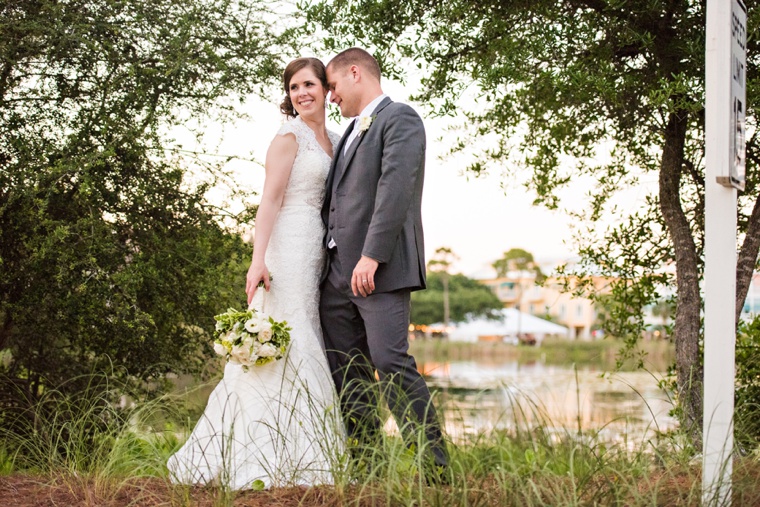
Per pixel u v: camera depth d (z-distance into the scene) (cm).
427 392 294
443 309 6344
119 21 484
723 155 237
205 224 502
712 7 240
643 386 1087
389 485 231
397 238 302
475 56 435
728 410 239
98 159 454
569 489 250
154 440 330
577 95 388
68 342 564
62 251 458
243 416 302
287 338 307
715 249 242
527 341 5078
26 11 472
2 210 446
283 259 323
